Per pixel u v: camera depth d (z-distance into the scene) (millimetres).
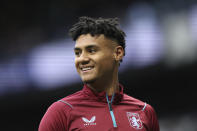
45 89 28766
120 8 31047
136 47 29594
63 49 30016
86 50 6594
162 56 29281
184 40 29703
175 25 30422
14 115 28812
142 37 30016
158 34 30188
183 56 29219
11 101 28578
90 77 6594
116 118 6742
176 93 29500
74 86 28766
